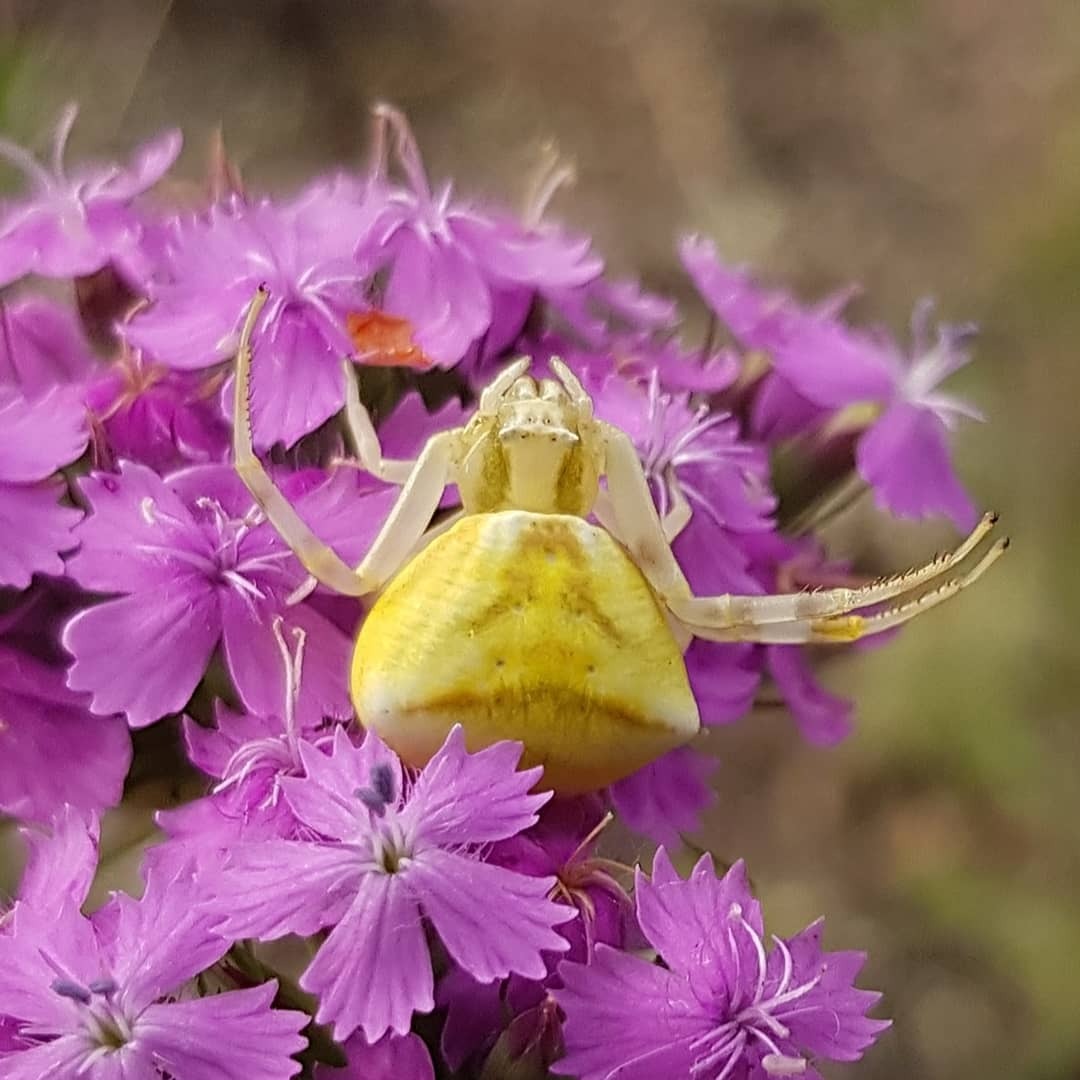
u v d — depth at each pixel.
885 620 0.06
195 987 0.06
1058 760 0.16
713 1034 0.06
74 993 0.05
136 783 0.06
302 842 0.06
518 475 0.06
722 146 0.20
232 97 0.18
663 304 0.08
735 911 0.06
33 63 0.11
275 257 0.06
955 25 0.21
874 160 0.20
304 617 0.06
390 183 0.07
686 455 0.07
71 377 0.07
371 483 0.06
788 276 0.19
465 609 0.06
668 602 0.06
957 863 0.15
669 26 0.21
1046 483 0.17
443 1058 0.06
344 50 0.19
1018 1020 0.14
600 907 0.06
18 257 0.07
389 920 0.05
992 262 0.19
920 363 0.07
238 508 0.06
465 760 0.06
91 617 0.06
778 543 0.07
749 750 0.16
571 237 0.07
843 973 0.06
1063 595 0.16
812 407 0.07
